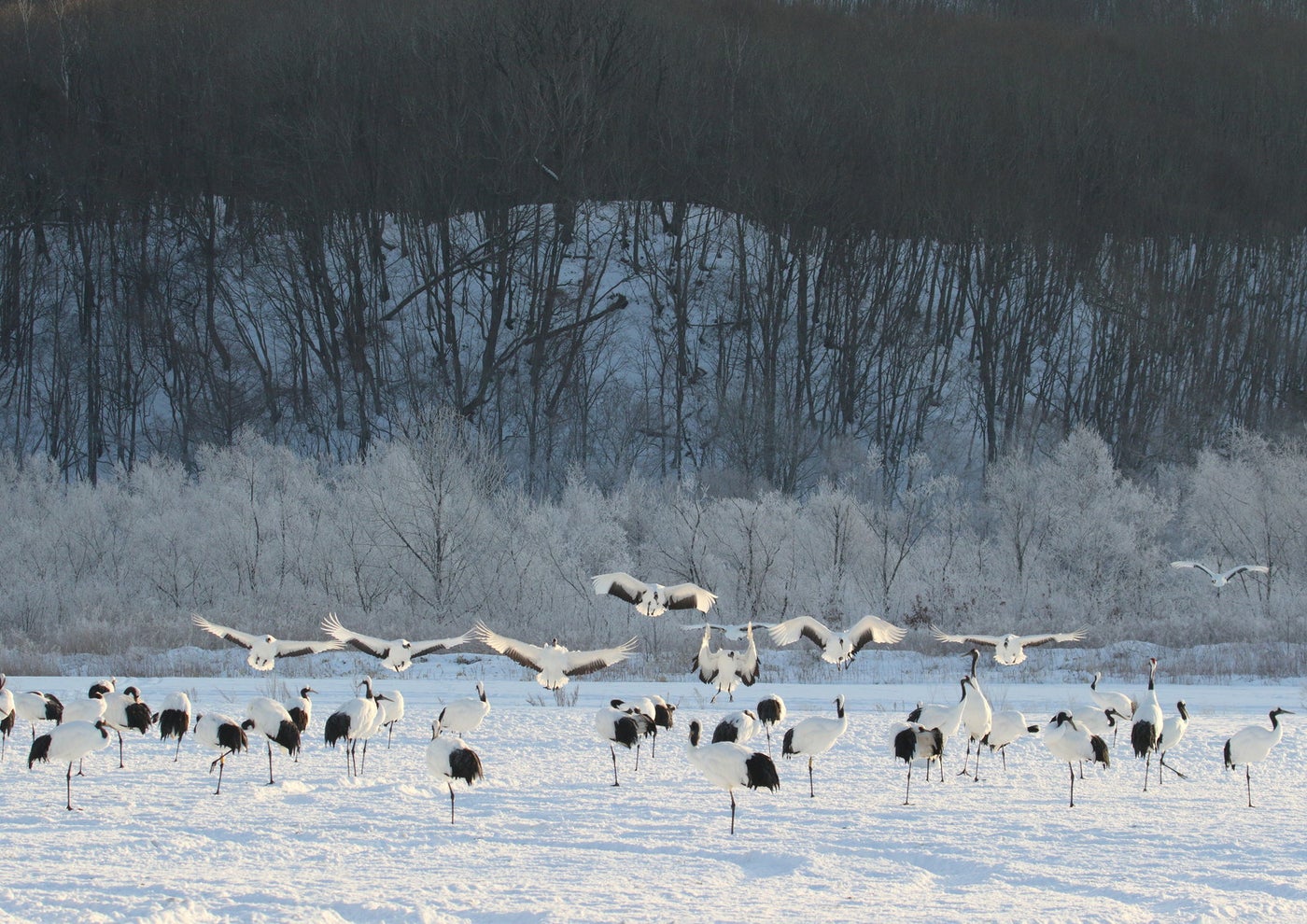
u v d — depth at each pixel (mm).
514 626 36812
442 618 37781
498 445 54500
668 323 67375
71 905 8492
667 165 69875
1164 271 64938
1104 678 27797
